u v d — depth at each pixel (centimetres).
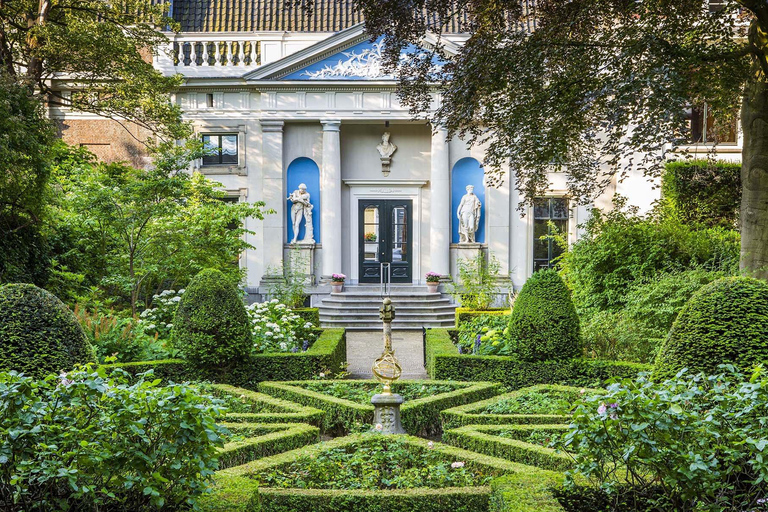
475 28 1166
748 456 450
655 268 1251
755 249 1060
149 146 2227
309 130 2423
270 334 1225
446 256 2386
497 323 1319
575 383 1015
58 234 1597
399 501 553
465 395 912
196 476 452
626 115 1036
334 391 955
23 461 408
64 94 2398
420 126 2461
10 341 689
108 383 451
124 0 2022
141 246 1571
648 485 473
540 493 506
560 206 2412
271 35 2409
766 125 1066
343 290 2383
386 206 2478
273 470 605
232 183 2395
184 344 1032
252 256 2391
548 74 1143
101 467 430
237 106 2388
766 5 948
